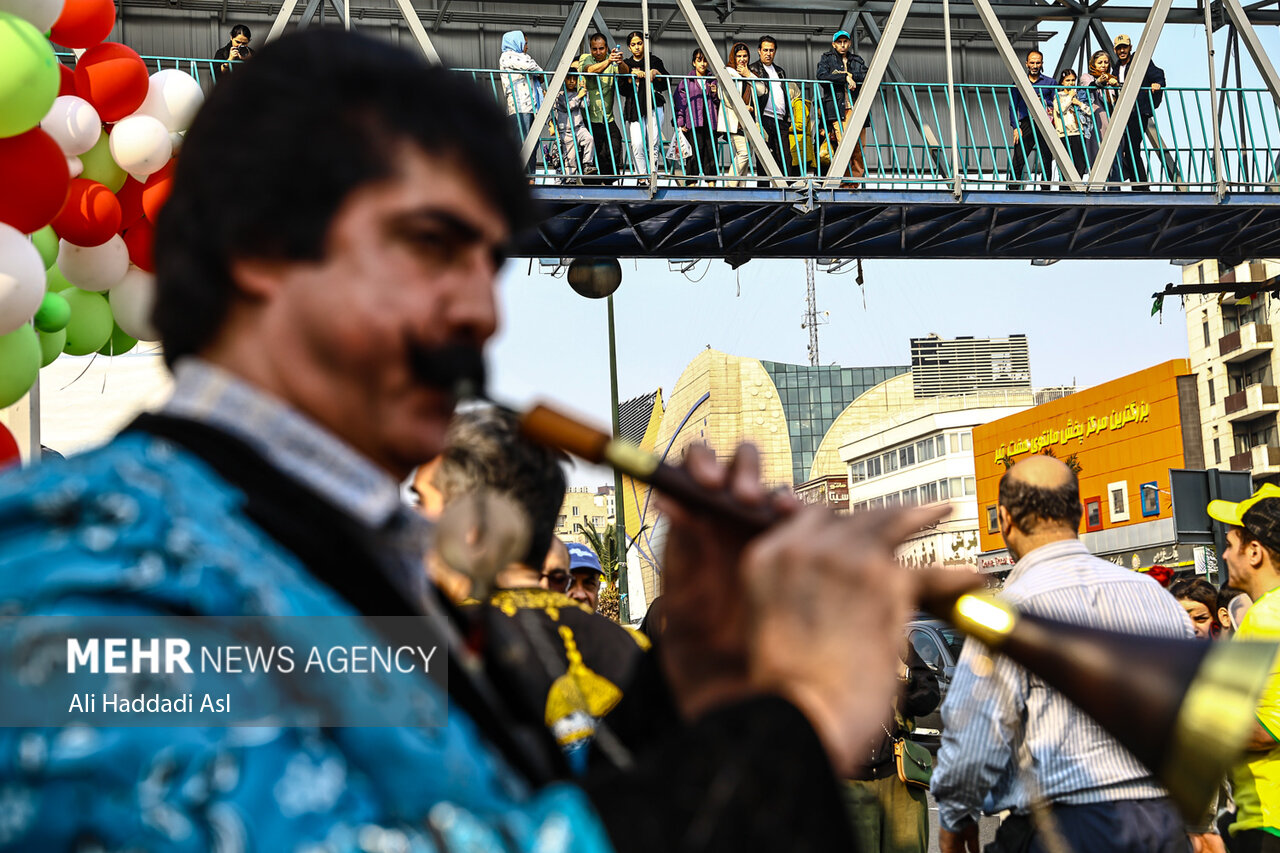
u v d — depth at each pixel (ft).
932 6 46.60
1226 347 175.63
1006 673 10.19
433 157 2.41
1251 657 2.60
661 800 2.06
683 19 46.37
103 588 1.82
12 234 14.84
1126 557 135.13
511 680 3.33
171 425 2.29
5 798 1.71
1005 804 10.60
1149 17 38.32
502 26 44.83
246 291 2.39
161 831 1.69
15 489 1.96
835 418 328.70
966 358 329.72
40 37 14.61
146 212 19.26
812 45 47.62
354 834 1.83
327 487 2.36
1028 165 40.01
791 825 2.05
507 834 2.01
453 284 2.42
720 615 3.21
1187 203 38.96
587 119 36.81
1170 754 2.54
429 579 3.26
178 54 41.98
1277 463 169.27
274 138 2.35
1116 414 136.36
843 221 38.70
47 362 19.71
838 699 2.21
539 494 6.56
